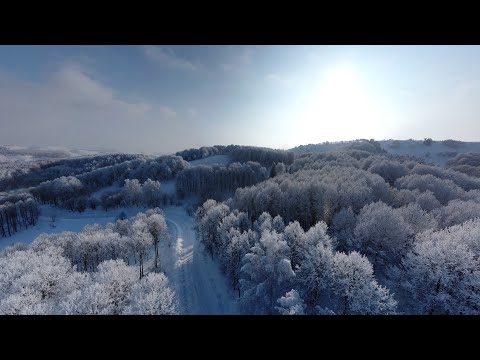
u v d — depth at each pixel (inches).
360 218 1647.4
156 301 1006.4
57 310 1047.6
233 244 1626.5
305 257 1325.0
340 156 5344.5
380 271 1387.8
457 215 1609.3
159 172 5762.8
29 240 3430.1
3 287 1199.6
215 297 1621.6
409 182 2755.9
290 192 2465.6
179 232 3235.7
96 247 1994.3
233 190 5059.1
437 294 982.4
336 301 1130.7
